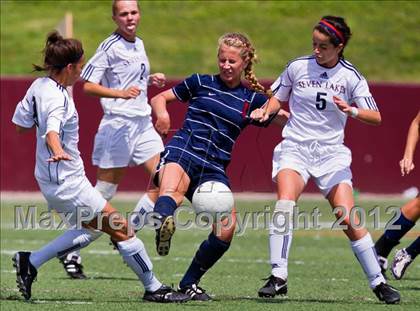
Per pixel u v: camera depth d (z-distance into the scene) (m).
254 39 96.06
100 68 31.23
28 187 67.31
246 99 24.31
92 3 101.12
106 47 31.34
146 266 23.84
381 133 70.56
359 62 93.31
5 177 67.00
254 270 33.44
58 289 27.17
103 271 32.59
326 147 24.47
